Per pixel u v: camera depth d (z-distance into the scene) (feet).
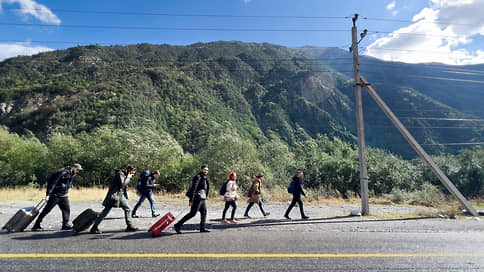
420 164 56.70
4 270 10.46
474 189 49.03
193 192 17.70
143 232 17.52
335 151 67.26
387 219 23.90
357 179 52.44
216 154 57.67
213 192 44.29
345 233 17.88
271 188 48.91
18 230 16.97
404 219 23.94
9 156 62.39
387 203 38.60
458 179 49.90
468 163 51.78
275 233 17.69
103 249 13.48
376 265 11.75
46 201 17.46
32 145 66.39
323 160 57.31
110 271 10.55
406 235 17.53
